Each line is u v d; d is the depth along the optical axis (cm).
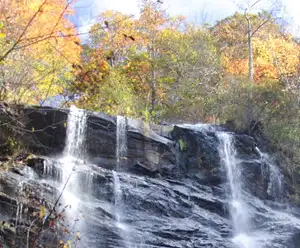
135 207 1363
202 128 1839
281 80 2561
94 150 1539
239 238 1403
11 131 1380
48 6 1121
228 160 1739
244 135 1853
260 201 1691
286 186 1816
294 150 1880
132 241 1192
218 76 2675
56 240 985
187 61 2612
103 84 1802
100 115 1588
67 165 1370
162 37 2695
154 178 1557
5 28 850
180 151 1692
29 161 1323
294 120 1995
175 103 2455
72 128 1516
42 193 1180
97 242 1144
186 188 1555
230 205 1526
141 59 2430
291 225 1466
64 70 1345
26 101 1406
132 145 1589
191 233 1316
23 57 1118
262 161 1798
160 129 1733
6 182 1155
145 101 2406
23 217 1029
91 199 1323
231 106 2072
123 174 1452
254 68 2966
